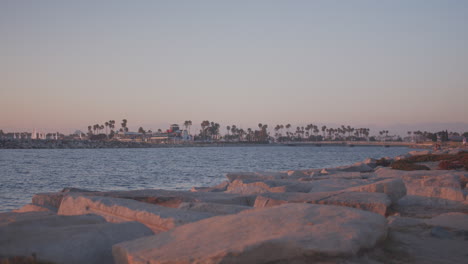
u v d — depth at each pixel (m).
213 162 75.88
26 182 36.41
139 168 57.06
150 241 5.66
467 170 28.67
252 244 4.88
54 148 185.88
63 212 9.91
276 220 6.12
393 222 8.55
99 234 6.17
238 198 12.16
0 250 5.29
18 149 172.62
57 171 50.53
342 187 15.84
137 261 4.98
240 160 85.19
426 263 5.57
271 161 81.50
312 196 11.12
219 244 5.16
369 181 17.84
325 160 88.38
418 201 13.04
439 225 8.23
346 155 127.88
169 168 57.25
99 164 67.25
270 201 11.03
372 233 5.95
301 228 5.72
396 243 6.56
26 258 5.19
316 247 5.11
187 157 101.06
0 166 59.88
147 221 7.77
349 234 5.59
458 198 12.79
